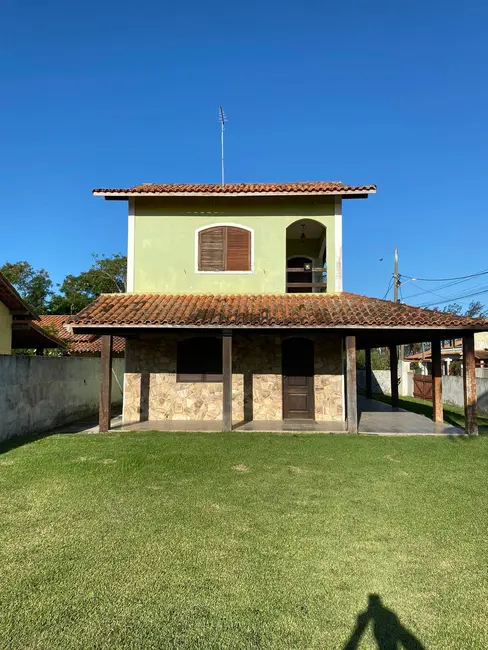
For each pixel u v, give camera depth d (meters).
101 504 5.68
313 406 13.06
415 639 3.10
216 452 8.59
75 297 39.28
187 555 4.30
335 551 4.41
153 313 11.14
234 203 13.58
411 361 33.75
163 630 3.17
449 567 4.11
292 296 13.08
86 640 3.05
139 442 9.52
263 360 13.16
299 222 13.88
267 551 4.40
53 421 12.19
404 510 5.55
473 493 6.22
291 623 3.26
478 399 17.86
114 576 3.89
